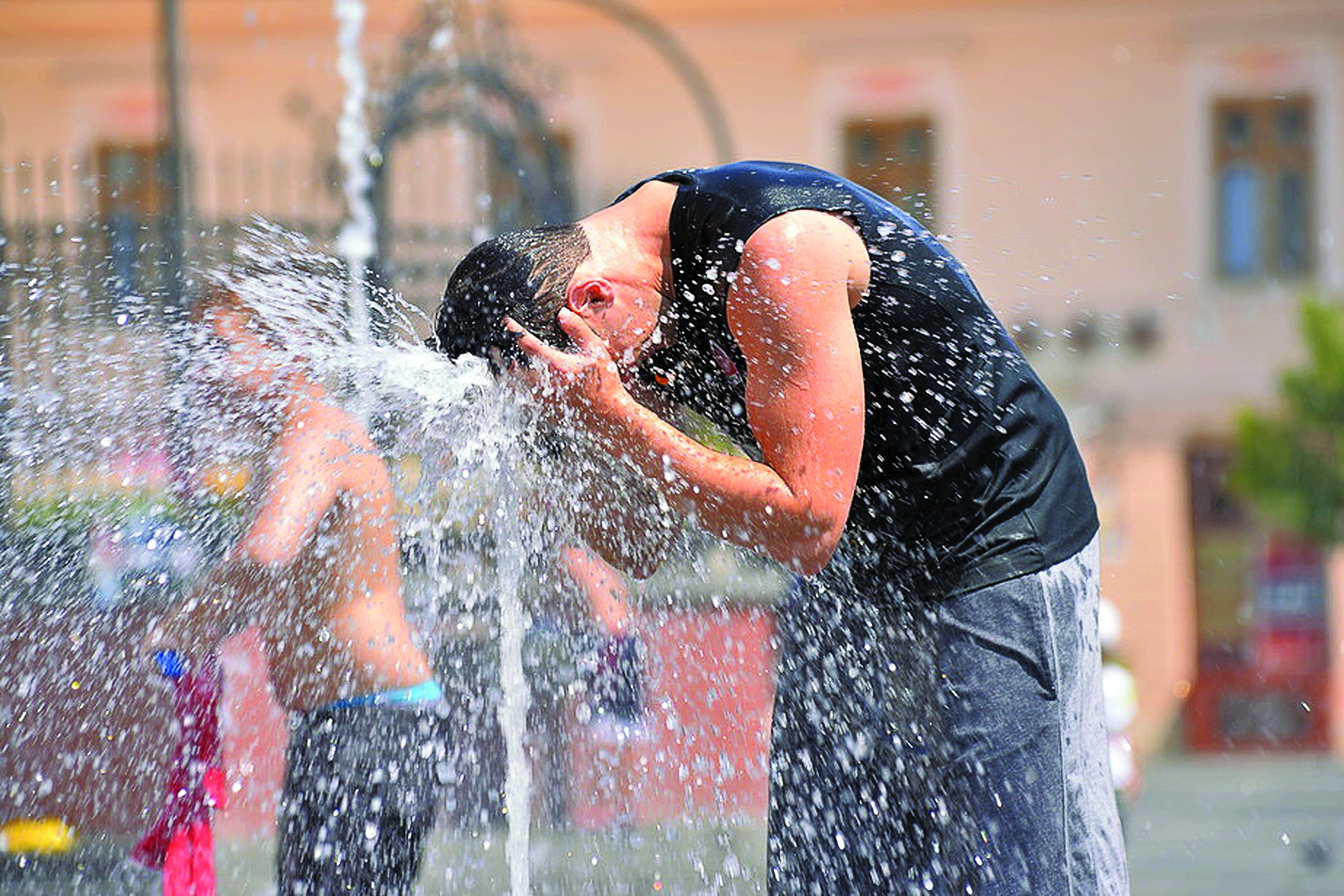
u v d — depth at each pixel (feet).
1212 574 213.46
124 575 54.44
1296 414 157.79
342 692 41.86
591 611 49.55
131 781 55.26
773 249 29.89
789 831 33.96
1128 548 213.66
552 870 49.08
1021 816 31.24
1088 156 218.18
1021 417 31.60
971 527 31.40
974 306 31.53
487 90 100.73
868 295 30.53
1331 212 216.33
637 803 50.93
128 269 77.82
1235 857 89.51
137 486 55.31
